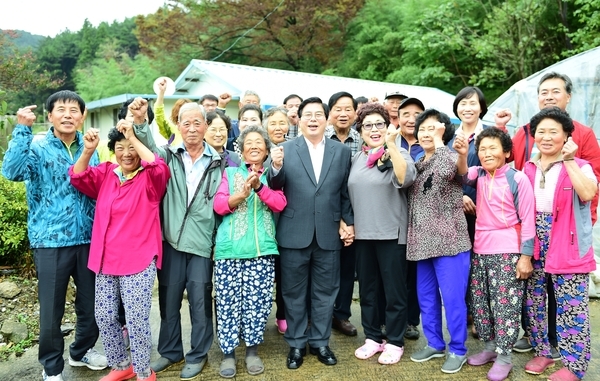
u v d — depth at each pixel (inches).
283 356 126.8
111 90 1014.4
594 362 122.1
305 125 122.7
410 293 138.3
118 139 106.4
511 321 113.2
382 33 730.8
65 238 108.0
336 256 123.2
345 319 142.3
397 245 119.8
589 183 104.1
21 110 102.3
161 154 116.4
